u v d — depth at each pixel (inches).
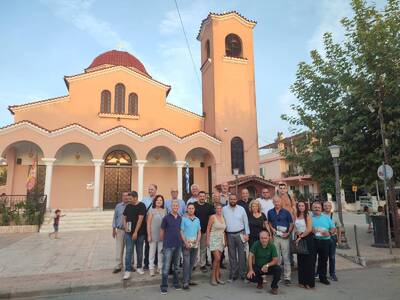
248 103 944.9
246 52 979.3
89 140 782.5
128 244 291.3
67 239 530.6
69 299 251.3
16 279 289.9
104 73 907.4
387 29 435.2
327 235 289.7
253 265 272.4
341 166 489.1
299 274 279.3
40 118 840.3
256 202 307.6
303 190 1499.8
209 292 262.4
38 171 816.3
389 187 450.0
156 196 313.1
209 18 978.1
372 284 281.0
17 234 595.8
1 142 714.2
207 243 292.7
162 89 957.2
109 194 863.7
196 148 880.9
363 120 442.9
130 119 907.4
